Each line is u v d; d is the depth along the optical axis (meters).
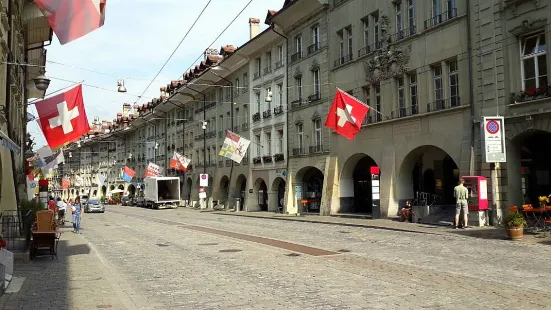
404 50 25.70
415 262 11.97
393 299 8.00
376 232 20.14
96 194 98.88
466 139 21.66
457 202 19.38
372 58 28.19
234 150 38.31
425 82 24.30
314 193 35.72
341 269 11.20
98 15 10.15
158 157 72.31
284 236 19.52
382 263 11.91
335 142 31.70
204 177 49.25
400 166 25.80
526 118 18.83
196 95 57.38
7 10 18.11
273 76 40.19
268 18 39.00
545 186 21.28
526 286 8.83
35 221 15.26
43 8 9.92
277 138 39.78
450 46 22.72
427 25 24.22
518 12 19.33
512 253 12.94
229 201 47.91
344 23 30.91
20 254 13.52
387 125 26.91
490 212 19.89
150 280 10.55
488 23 20.62
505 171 19.75
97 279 10.74
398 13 26.53
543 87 18.36
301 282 9.75
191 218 34.97
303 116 35.50
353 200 31.47
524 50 19.39
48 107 16.97
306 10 34.34
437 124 23.44
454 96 22.80
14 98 21.86
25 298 8.73
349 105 24.72
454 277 9.81
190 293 9.09
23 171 27.27
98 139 94.81
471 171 21.02
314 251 14.54
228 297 8.63
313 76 34.59
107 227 27.84
